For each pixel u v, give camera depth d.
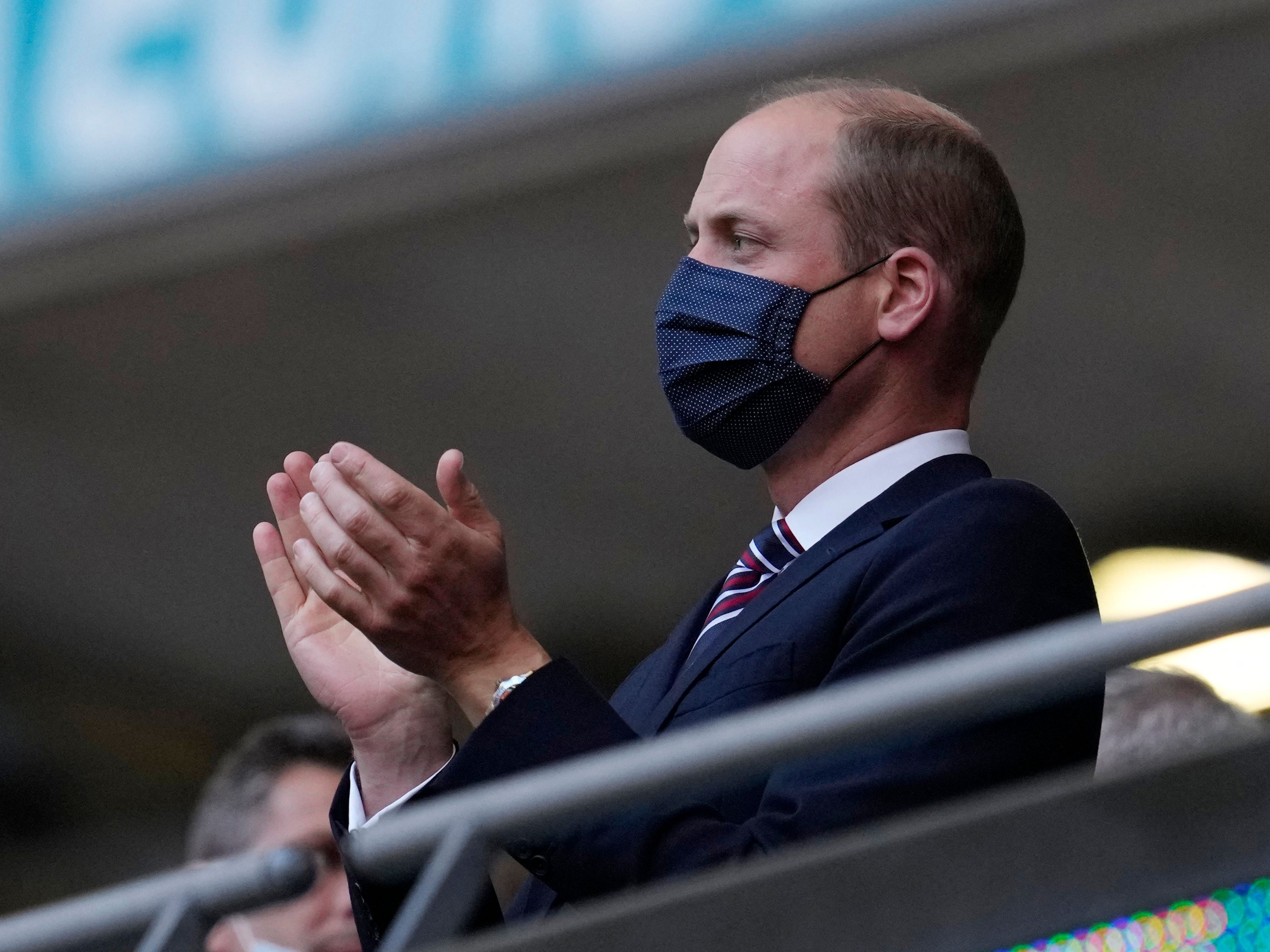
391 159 12.35
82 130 12.78
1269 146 26.52
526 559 35.12
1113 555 34.12
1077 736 6.27
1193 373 31.22
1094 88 25.42
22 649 35.06
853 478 7.44
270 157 12.45
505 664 6.56
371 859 4.79
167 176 12.65
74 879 35.00
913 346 7.65
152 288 28.42
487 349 30.94
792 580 6.93
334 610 6.61
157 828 35.75
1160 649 4.51
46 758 35.53
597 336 30.66
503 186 25.88
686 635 7.54
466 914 4.61
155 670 35.88
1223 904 4.48
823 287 7.61
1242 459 32.66
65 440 32.03
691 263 7.84
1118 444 32.72
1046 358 31.14
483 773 5.96
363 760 7.14
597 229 28.09
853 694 4.61
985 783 5.96
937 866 4.55
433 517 6.48
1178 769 4.59
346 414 32.16
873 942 4.52
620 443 32.94
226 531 34.03
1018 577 6.43
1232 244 28.59
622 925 4.62
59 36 12.73
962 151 7.88
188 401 31.31
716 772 4.62
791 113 7.96
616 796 4.66
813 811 5.88
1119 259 29.08
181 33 12.55
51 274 13.47
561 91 11.43
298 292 29.23
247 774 10.44
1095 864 4.52
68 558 34.03
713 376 7.64
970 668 4.56
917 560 6.53
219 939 9.85
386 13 12.01
